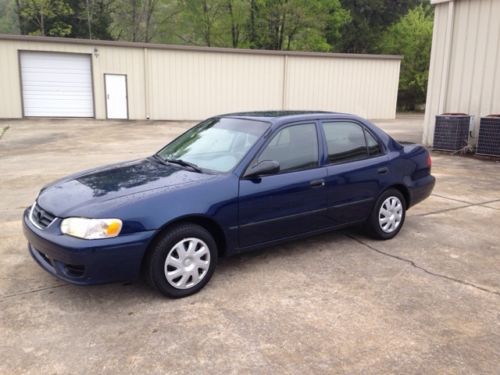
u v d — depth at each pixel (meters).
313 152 4.73
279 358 3.05
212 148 4.67
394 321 3.55
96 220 3.52
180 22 40.31
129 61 22.59
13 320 3.52
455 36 12.18
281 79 25.06
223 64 23.95
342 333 3.37
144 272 3.82
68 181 4.39
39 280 4.23
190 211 3.82
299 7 37.03
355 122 5.20
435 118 12.33
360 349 3.17
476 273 4.51
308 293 4.02
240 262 4.69
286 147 4.57
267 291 4.04
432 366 2.99
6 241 5.27
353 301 3.88
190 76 23.58
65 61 21.84
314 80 25.59
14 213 6.48
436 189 8.17
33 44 21.20
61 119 22.08
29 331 3.37
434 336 3.35
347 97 26.36
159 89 23.27
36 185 8.39
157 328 3.42
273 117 4.77
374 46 44.19
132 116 23.16
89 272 3.50
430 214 6.58
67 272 3.61
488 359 3.07
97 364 2.98
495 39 11.27
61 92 22.11
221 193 4.02
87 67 22.19
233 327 3.44
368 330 3.42
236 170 4.21
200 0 38.19
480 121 11.37
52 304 3.78
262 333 3.36
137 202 3.69
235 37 39.62
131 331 3.38
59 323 3.48
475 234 5.70
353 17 44.16
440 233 5.72
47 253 3.66
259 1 37.78
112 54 22.30
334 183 4.79
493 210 6.81
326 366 2.97
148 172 4.39
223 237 4.11
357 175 4.99
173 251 3.82
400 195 5.50
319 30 40.12
